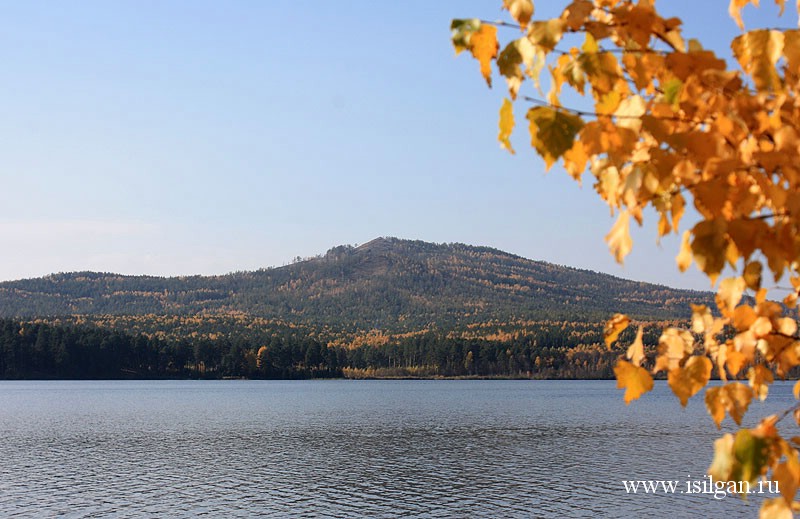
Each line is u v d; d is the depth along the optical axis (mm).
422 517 35375
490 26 2355
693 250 2014
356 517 35438
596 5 2498
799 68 2260
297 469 49438
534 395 142250
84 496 39969
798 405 2320
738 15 2689
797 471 2262
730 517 34531
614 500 38531
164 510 36750
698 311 2973
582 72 2232
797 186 1978
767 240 1971
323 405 111125
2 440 66062
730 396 2787
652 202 2281
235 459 54156
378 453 57219
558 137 2160
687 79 2170
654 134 2088
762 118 2084
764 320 2797
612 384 199125
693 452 56469
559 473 47156
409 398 130000
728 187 2016
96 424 80812
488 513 36031
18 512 36000
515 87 2314
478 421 85062
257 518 35125
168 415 92500
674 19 2232
